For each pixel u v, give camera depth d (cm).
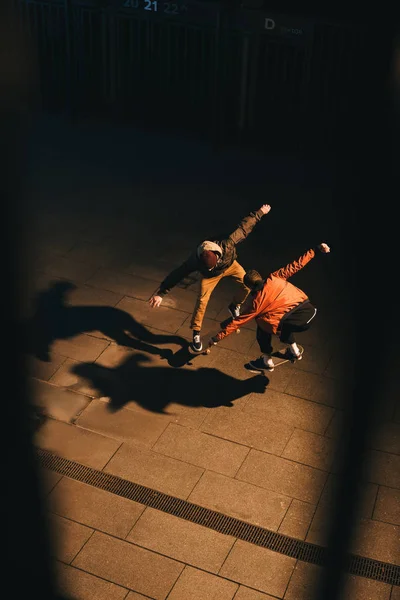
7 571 599
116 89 1290
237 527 649
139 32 1211
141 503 670
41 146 1225
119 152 1226
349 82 1116
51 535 633
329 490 681
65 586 596
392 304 846
